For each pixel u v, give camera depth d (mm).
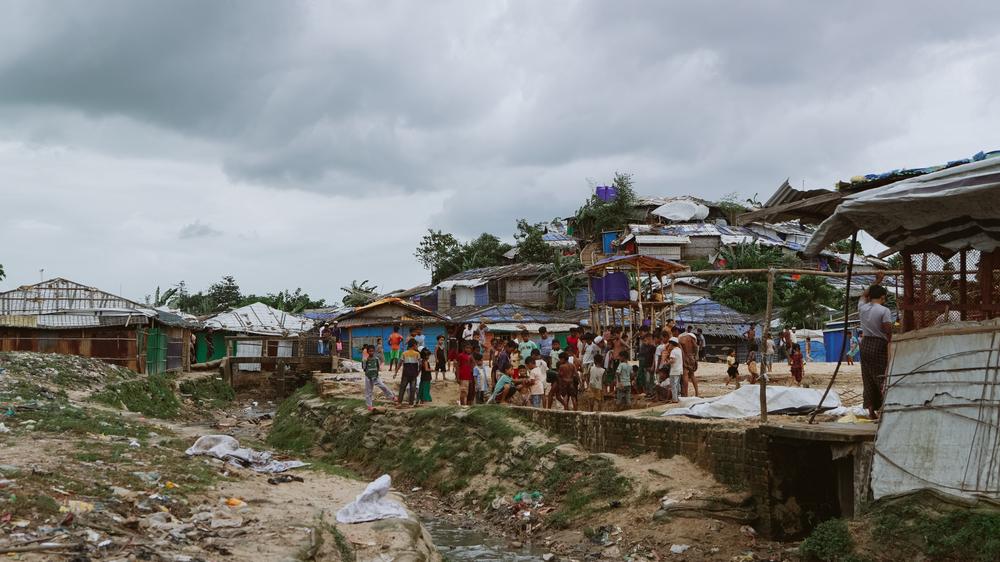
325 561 8219
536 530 14469
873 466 10117
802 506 12305
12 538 6641
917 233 10148
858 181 11359
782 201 12617
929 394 9688
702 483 13359
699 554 11703
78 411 16406
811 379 23078
